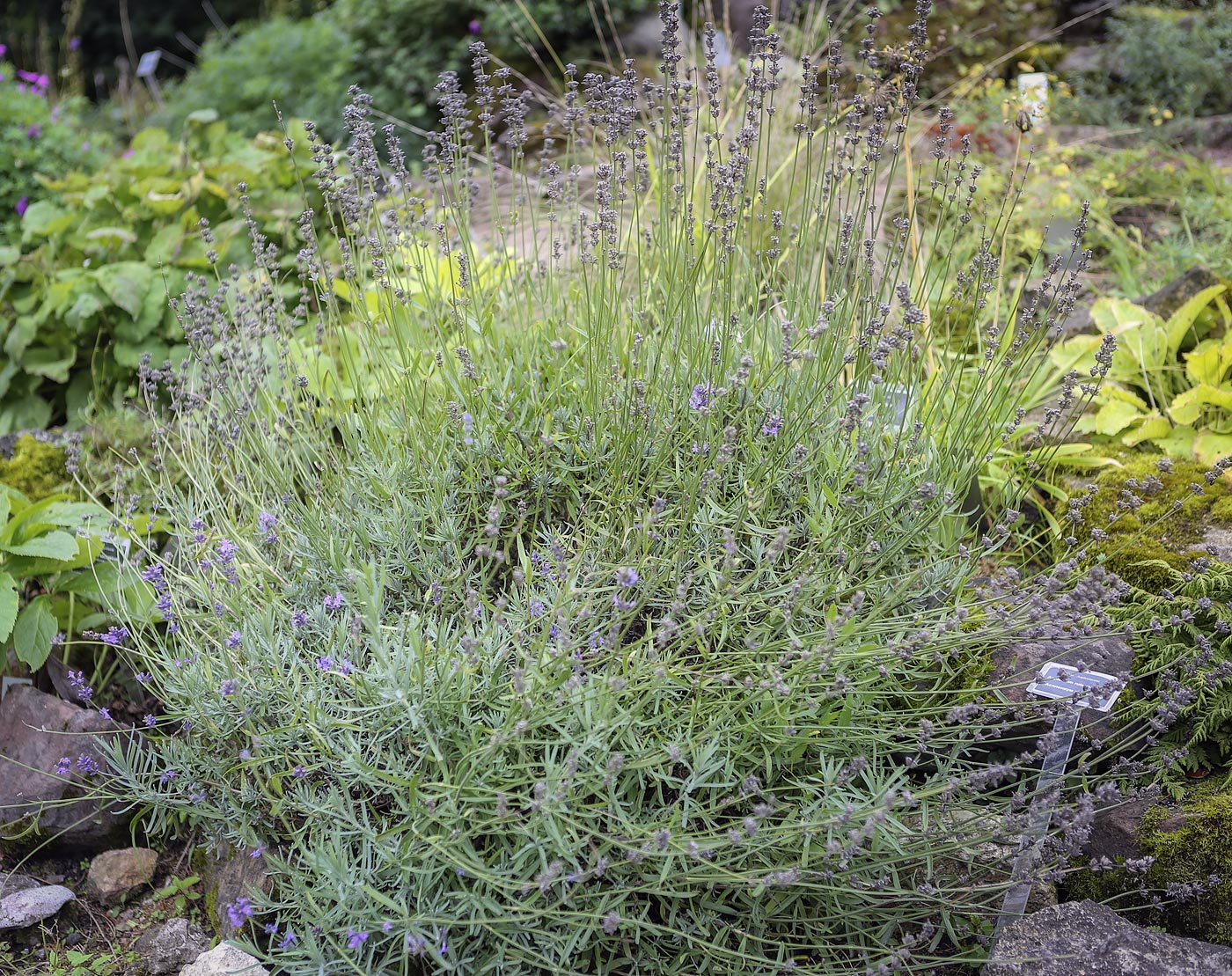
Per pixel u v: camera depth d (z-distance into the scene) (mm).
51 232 4734
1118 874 2271
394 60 8633
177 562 2838
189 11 14672
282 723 2328
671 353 2658
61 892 2566
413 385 2773
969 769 2393
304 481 2742
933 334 3164
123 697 3057
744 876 1809
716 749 2041
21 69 14398
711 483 2271
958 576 2420
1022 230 5012
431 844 1974
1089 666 2311
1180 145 6285
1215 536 2902
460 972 1974
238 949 2170
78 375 4559
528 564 2246
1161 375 3789
